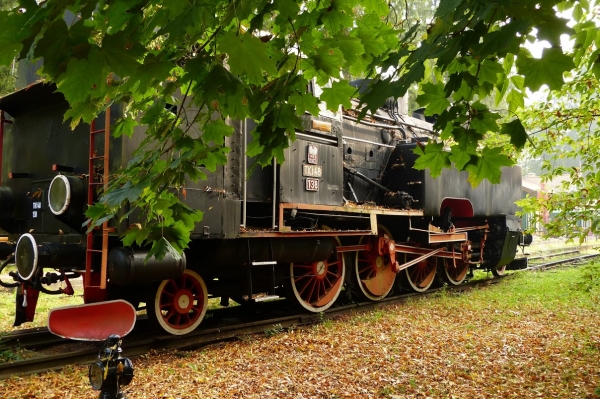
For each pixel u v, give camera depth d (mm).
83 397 4641
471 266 13648
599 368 5762
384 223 10555
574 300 10039
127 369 3201
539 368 5812
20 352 5828
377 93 2248
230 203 6523
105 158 5652
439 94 2719
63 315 5379
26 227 7148
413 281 11320
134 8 2096
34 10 1773
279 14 2447
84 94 1906
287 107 2543
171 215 2850
